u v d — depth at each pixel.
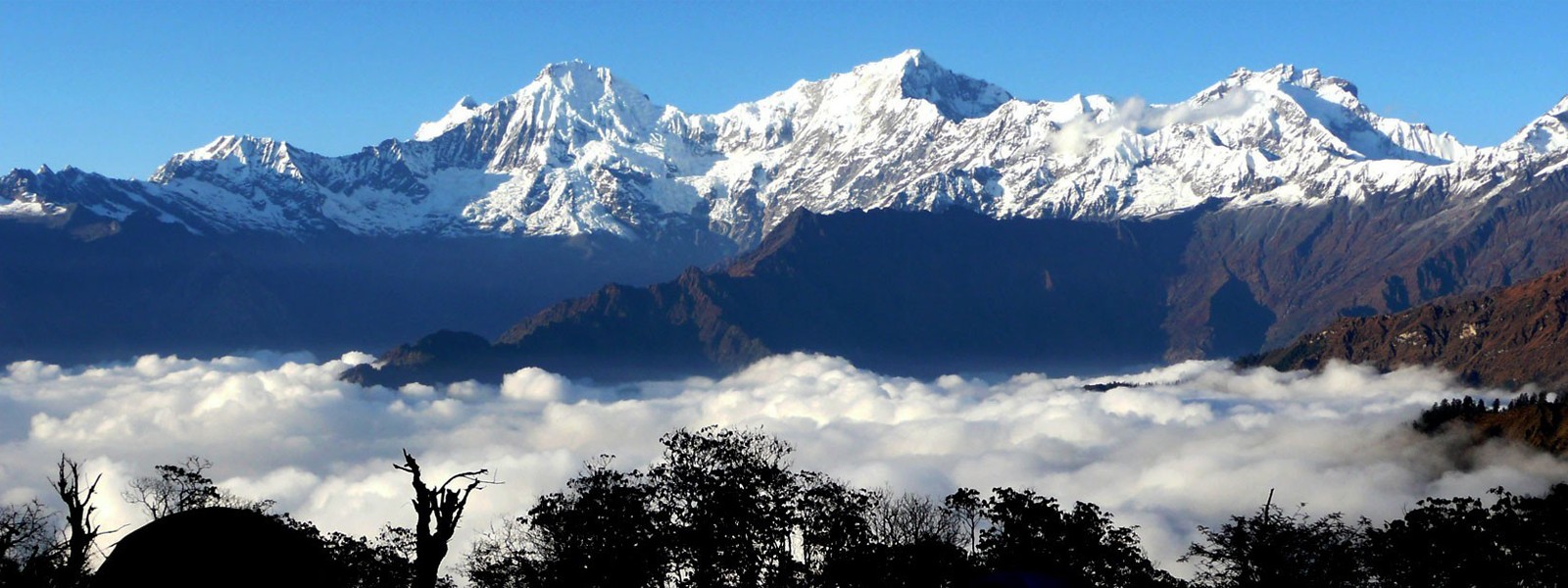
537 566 88.94
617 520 88.44
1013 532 96.50
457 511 63.41
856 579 91.19
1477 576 91.75
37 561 65.94
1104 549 96.50
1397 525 95.56
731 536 89.25
